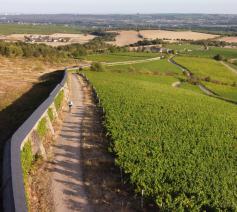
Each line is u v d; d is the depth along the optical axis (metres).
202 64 163.38
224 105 73.69
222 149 38.34
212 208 24.75
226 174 31.02
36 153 30.92
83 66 125.38
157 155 33.44
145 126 43.16
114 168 30.28
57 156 32.31
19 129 28.95
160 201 23.86
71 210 23.66
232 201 26.03
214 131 45.97
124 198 25.48
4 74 88.75
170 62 164.50
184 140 39.59
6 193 20.88
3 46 129.00
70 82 79.19
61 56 151.00
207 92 104.75
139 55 184.50
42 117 35.69
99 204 24.58
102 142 36.81
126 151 33.03
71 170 29.47
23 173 24.69
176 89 91.44
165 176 28.44
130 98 60.88
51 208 23.69
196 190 26.70
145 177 27.62
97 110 51.69
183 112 55.75
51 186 26.50
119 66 139.88
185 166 31.27
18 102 53.75
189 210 23.78
